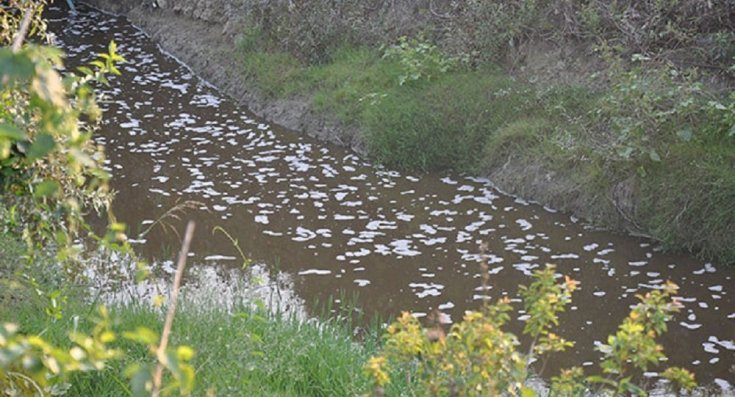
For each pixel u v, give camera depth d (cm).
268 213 1200
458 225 1159
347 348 812
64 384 590
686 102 1159
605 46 1277
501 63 1441
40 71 312
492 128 1313
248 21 1678
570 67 1376
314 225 1166
